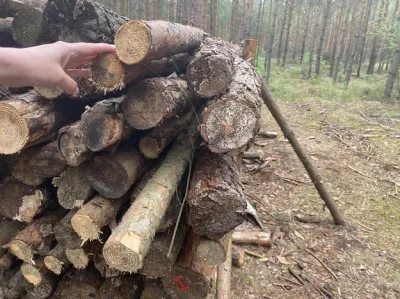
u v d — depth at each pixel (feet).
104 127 6.01
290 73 46.68
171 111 6.53
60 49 4.09
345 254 12.30
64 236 6.95
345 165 19.30
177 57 8.84
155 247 6.50
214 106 5.84
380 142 22.71
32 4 8.55
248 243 12.26
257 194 15.80
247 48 14.35
